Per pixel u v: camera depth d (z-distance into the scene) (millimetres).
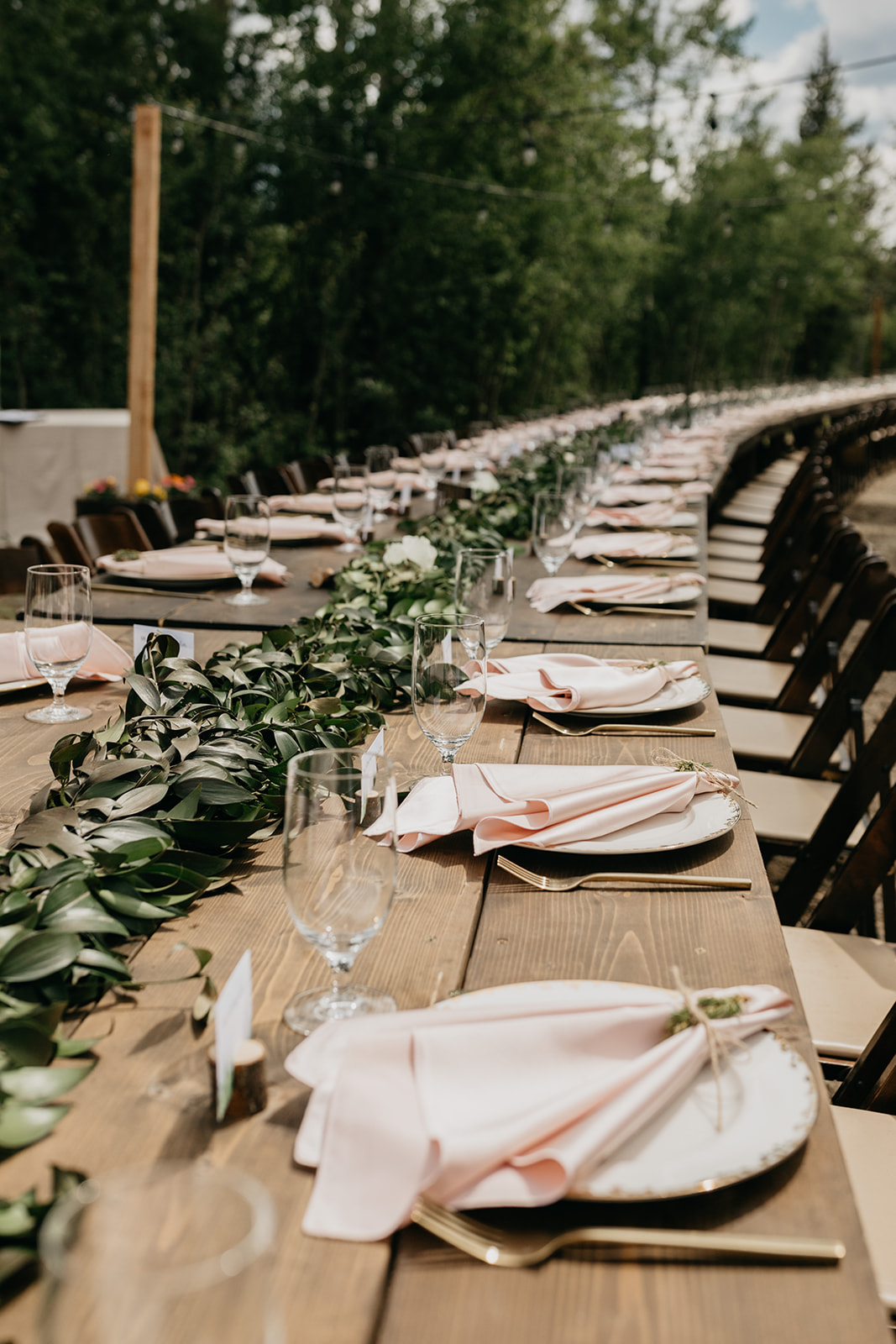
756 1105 860
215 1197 481
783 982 1100
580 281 17859
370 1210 751
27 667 2078
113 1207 458
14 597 2793
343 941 951
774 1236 756
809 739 2898
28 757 1725
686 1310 698
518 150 14078
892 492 13711
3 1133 800
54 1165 742
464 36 13047
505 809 1382
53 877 1112
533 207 14891
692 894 1299
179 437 12836
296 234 13359
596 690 1885
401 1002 1052
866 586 3271
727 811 1469
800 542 4770
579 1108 805
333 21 12836
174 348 12227
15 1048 886
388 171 12758
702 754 1761
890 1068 1584
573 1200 785
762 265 26156
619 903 1273
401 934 1185
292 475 5488
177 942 1151
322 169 12719
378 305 14203
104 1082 908
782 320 31109
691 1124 840
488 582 2088
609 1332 680
